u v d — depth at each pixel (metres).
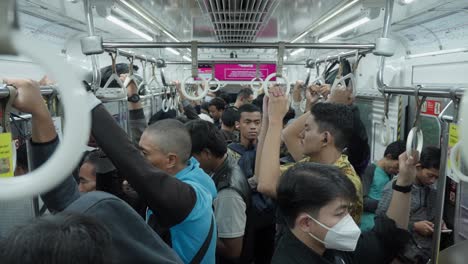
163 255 0.85
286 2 2.40
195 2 2.40
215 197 1.58
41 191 0.25
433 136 3.42
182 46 1.87
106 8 2.27
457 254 1.18
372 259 1.34
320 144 1.58
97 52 1.78
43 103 0.87
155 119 3.88
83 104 0.24
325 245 1.14
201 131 1.86
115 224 0.78
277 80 2.79
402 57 4.43
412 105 4.02
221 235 1.73
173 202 1.11
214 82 2.91
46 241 0.55
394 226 1.36
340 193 1.08
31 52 0.22
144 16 2.67
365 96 4.90
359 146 2.19
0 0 0.22
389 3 1.68
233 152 2.86
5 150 0.70
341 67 2.15
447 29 3.68
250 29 3.58
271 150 1.56
